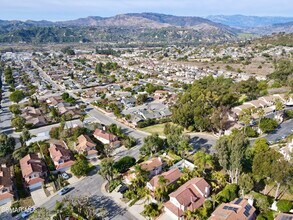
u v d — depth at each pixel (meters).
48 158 94.88
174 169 81.12
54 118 137.00
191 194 68.25
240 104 144.75
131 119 133.62
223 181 75.06
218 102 126.19
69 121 137.00
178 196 66.62
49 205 72.62
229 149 77.69
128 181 80.88
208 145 105.56
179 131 104.94
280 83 187.50
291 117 131.00
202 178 74.50
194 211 63.88
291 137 100.31
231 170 77.06
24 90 199.00
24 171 83.75
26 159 90.38
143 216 67.06
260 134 112.06
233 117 125.44
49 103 163.00
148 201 71.81
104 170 79.19
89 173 88.62
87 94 185.62
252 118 121.25
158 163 85.75
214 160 87.06
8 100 179.00
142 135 119.31
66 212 66.25
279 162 65.56
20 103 169.00
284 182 66.44
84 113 148.88
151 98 178.38
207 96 130.00
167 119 133.88
